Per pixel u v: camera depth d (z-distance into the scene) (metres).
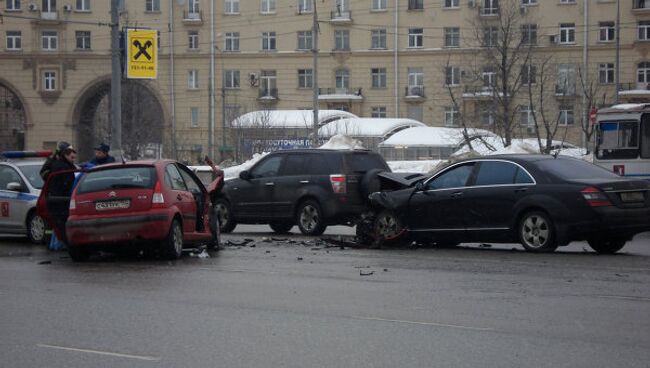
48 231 17.52
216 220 16.47
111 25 27.02
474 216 15.34
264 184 20.45
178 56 69.44
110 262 14.50
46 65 69.62
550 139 44.84
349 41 68.25
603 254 14.88
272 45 69.12
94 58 69.44
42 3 69.25
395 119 62.12
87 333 8.51
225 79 69.62
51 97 69.81
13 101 80.00
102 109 79.75
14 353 7.72
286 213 20.09
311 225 19.70
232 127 60.84
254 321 8.97
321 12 68.31
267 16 68.88
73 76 69.69
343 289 11.03
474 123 62.31
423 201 16.00
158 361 7.36
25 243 19.14
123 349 7.81
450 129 58.19
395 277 12.07
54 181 15.81
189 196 15.24
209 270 13.12
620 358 7.24
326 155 19.72
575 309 9.40
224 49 69.50
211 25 69.06
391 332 8.35
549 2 63.41
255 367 7.11
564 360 7.19
